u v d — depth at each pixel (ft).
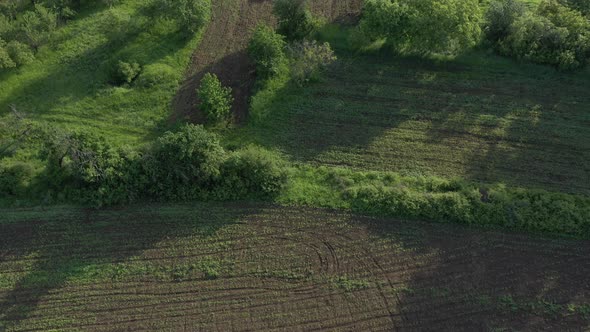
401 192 122.01
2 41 144.05
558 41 145.69
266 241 117.70
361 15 161.99
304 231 119.14
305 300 109.91
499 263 114.73
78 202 122.31
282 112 139.64
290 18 152.76
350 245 117.08
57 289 110.52
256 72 146.92
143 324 106.83
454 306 109.19
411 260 115.03
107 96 141.08
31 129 131.85
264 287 111.65
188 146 118.11
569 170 129.29
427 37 141.90
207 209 122.11
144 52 150.82
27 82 143.74
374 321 107.34
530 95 143.95
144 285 111.65
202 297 110.22
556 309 108.68
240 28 159.33
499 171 129.39
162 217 120.67
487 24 153.79
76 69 147.74
